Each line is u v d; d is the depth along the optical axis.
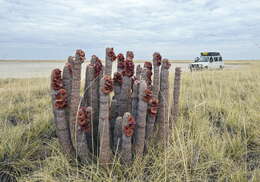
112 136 2.31
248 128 2.99
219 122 3.51
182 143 2.31
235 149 2.45
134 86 2.06
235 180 1.86
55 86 1.95
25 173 2.11
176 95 2.47
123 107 2.26
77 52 1.85
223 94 5.26
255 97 4.69
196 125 3.02
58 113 1.92
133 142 2.12
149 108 2.10
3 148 2.33
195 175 2.01
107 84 1.73
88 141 2.27
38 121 3.25
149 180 1.87
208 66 20.22
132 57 2.22
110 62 2.20
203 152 2.37
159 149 2.29
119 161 2.01
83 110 1.88
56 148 2.36
